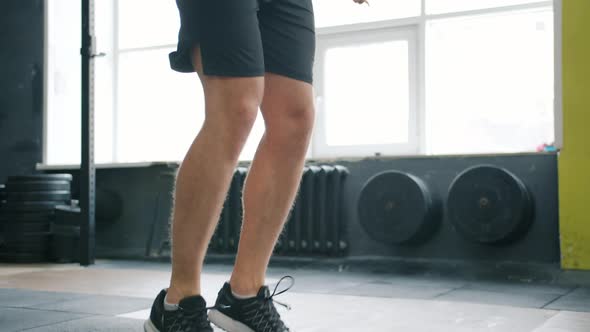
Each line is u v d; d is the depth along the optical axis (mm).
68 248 4289
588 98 3293
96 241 4977
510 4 4016
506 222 3479
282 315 2135
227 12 1197
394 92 4359
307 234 4074
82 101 4008
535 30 3984
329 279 3289
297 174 1384
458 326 1948
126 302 2400
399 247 3959
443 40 4234
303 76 1360
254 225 1360
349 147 4473
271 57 1334
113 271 3678
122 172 4930
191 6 1225
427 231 3781
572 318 2100
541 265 3482
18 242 4281
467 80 4168
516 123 4043
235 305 1353
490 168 3531
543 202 3592
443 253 3834
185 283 1291
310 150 4586
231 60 1202
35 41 5164
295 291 2791
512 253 3637
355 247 4105
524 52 4016
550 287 2979
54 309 2230
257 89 1237
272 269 3828
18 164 5184
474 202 3561
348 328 1902
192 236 1258
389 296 2633
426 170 3943
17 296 2574
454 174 3854
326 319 2059
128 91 5293
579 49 3312
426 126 4230
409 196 3732
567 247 3346
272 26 1329
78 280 3182
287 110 1353
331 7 4535
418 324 1978
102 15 5258
